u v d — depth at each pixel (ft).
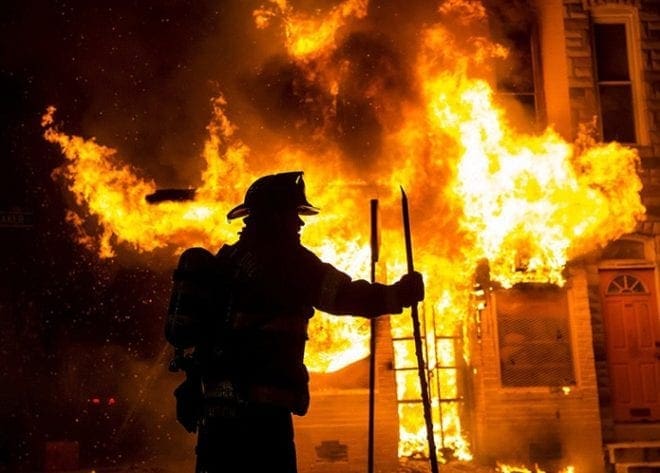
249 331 11.44
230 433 11.20
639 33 46.29
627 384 43.47
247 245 11.91
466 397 43.11
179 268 11.82
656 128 45.19
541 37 45.93
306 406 11.66
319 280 11.46
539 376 42.22
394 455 39.65
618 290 44.29
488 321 42.22
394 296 11.41
